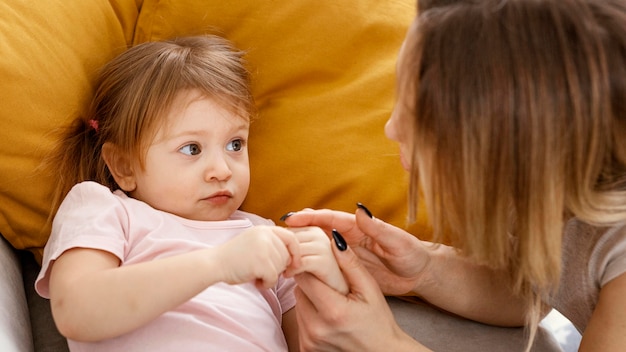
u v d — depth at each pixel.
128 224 1.02
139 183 1.10
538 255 0.82
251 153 1.23
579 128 0.76
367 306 0.93
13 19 1.09
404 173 1.21
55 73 1.11
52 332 1.11
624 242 0.89
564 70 0.75
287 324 1.14
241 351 0.97
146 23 1.26
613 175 0.82
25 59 1.07
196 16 1.25
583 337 0.92
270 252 0.86
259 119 1.25
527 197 0.79
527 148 0.76
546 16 0.76
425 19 0.81
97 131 1.14
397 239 1.01
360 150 1.21
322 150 1.21
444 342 1.12
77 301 0.87
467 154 0.78
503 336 1.14
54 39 1.12
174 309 0.97
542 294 1.02
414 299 1.20
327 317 0.92
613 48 0.75
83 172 1.14
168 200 1.08
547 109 0.75
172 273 0.87
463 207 0.82
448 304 1.12
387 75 1.26
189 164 1.08
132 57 1.15
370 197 1.20
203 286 0.87
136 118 1.08
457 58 0.77
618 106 0.76
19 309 1.04
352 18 1.27
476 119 0.77
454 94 0.77
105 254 0.96
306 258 0.90
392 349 0.94
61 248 0.94
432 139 0.80
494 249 0.84
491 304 1.12
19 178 1.07
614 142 0.79
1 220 1.10
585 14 0.76
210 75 1.11
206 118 1.08
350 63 1.27
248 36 1.26
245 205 1.22
